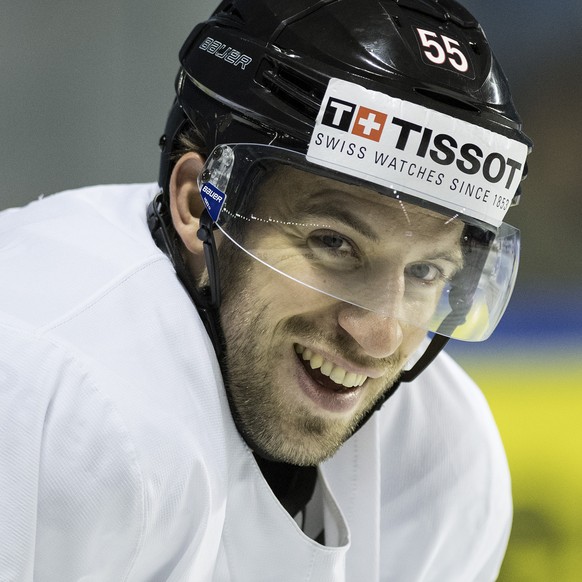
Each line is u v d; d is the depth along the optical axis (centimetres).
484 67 355
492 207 344
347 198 334
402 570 473
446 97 334
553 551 723
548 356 850
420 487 470
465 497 473
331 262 342
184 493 314
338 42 337
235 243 343
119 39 736
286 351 359
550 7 843
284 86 340
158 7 739
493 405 808
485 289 366
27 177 729
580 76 851
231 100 350
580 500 741
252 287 353
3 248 358
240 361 359
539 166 865
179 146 380
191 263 377
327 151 330
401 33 338
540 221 871
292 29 346
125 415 300
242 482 366
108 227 376
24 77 711
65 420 293
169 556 329
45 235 362
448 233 343
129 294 335
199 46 374
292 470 411
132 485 295
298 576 382
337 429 374
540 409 807
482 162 337
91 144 746
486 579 508
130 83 748
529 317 868
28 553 284
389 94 327
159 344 331
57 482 290
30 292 321
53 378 296
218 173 348
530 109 856
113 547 304
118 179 763
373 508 431
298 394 364
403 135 326
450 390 479
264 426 364
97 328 318
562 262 876
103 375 304
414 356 446
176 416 318
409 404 470
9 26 697
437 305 356
